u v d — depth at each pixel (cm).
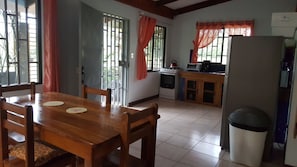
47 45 316
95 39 378
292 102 246
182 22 625
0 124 160
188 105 548
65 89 362
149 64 597
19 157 165
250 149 256
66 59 357
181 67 638
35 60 329
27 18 312
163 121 415
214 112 491
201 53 609
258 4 526
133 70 516
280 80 271
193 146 308
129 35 487
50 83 320
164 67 643
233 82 287
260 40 265
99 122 170
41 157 163
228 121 288
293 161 254
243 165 263
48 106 207
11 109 154
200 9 596
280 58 258
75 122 168
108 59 454
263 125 250
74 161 185
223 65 562
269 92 267
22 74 315
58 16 336
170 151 290
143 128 166
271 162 274
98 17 384
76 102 228
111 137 143
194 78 570
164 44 636
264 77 268
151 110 168
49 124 160
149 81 582
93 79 381
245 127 255
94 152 135
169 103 561
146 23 525
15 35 302
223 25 563
